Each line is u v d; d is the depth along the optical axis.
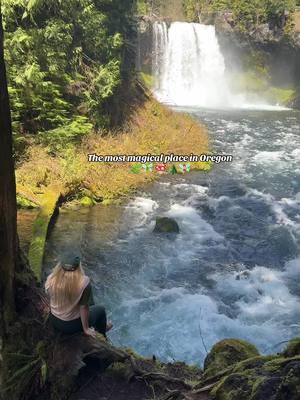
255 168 17.00
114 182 14.12
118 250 10.41
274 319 8.19
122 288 8.95
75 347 4.30
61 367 4.23
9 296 4.24
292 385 3.35
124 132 17.55
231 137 21.41
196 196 14.04
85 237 10.94
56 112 14.59
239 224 12.12
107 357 4.45
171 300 8.59
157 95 31.25
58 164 13.69
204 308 8.34
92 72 16.66
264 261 10.24
